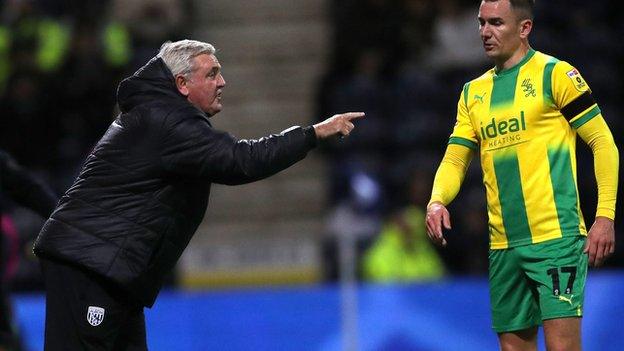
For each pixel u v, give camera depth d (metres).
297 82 48.34
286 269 38.41
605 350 31.61
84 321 17.64
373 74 44.53
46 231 17.72
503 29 17.50
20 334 24.14
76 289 17.66
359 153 42.75
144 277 17.67
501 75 17.70
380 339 32.03
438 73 44.22
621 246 38.47
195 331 32.28
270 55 49.12
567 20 44.78
